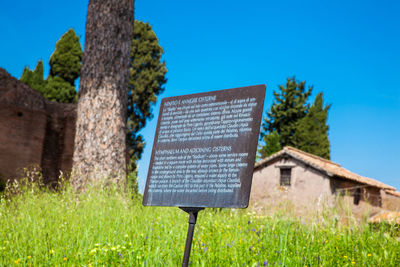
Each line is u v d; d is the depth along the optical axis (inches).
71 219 217.8
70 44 1224.8
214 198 124.3
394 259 149.4
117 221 207.9
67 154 561.6
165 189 136.6
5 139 507.5
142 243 159.9
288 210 212.2
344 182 693.3
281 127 1449.3
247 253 149.9
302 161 719.1
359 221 199.9
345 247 162.1
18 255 152.7
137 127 1163.3
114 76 350.0
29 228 193.2
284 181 749.9
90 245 161.3
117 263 139.5
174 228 192.1
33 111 542.3
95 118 339.3
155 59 1233.4
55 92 1168.2
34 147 531.2
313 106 1395.2
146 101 1175.6
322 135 1366.9
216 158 129.3
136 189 316.5
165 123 147.5
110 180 325.7
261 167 789.9
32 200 265.9
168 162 140.2
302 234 178.5
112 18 357.4
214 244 164.9
